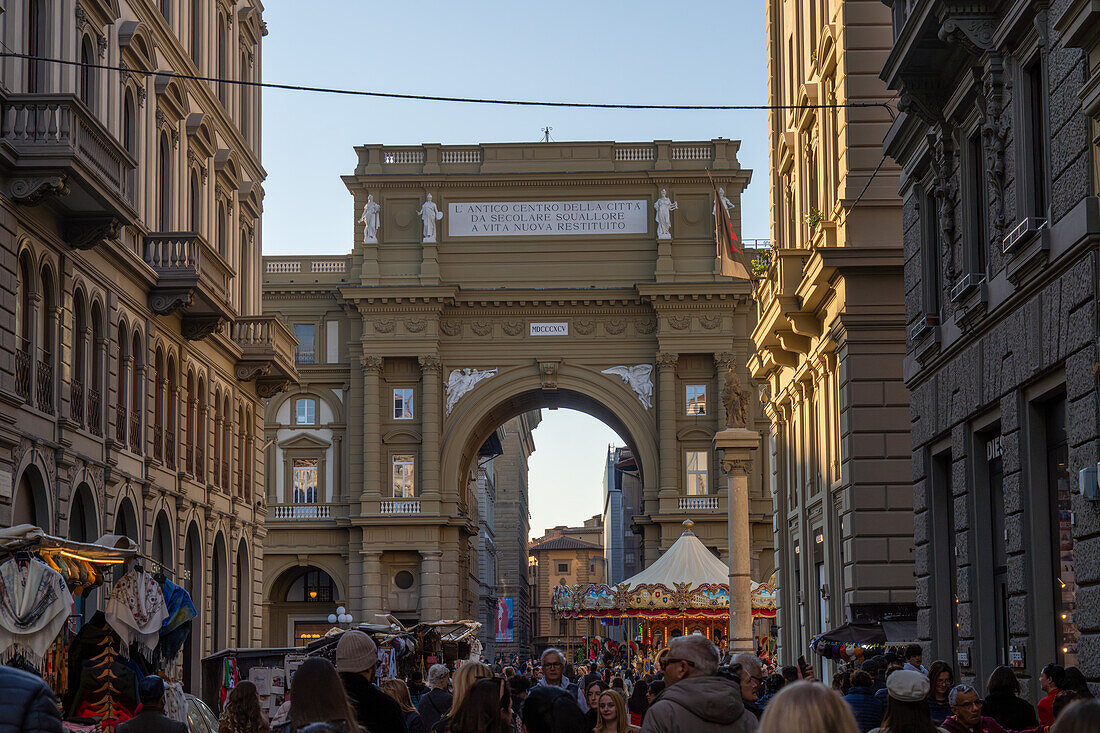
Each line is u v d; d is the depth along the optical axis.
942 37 20.08
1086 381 16.77
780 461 42.97
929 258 24.89
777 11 44.56
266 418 73.44
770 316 37.38
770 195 44.84
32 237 27.36
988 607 21.88
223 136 44.06
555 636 167.25
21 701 6.76
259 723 12.46
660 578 41.62
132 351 34.09
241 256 46.88
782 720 5.20
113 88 32.59
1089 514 16.69
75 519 30.62
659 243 71.19
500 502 131.12
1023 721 12.89
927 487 25.05
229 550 43.72
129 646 17.95
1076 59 16.98
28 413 26.83
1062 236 17.42
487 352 71.88
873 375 31.66
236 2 46.34
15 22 26.84
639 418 71.38
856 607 30.91
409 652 33.69
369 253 71.56
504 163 72.50
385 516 70.25
